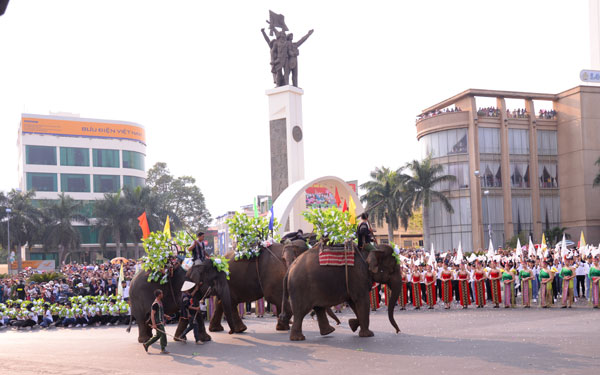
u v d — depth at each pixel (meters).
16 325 22.78
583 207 64.75
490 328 14.12
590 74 69.12
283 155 33.88
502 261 30.06
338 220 12.92
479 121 63.97
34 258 87.31
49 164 90.69
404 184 59.19
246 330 15.80
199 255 14.30
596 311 17.92
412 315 18.92
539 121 67.19
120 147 96.00
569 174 66.44
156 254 13.66
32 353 12.96
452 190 64.50
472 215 63.22
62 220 75.06
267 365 10.04
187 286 13.41
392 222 60.59
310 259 13.15
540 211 66.06
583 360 9.23
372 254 12.96
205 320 20.05
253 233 15.05
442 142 65.69
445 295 21.41
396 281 13.30
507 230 63.56
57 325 22.58
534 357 9.63
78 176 92.69
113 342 14.88
